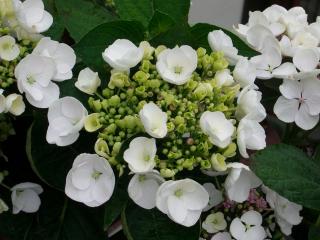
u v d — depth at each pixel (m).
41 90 0.28
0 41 0.28
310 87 0.32
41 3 0.30
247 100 0.27
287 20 0.35
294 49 0.33
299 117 0.33
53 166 0.29
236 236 0.30
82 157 0.25
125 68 0.27
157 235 0.27
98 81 0.28
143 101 0.26
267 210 0.31
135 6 0.34
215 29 0.31
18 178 0.32
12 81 0.28
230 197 0.27
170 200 0.26
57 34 0.33
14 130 0.31
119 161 0.26
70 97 0.27
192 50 0.28
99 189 0.26
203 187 0.26
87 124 0.26
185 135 0.27
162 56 0.28
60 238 0.30
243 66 0.29
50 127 0.27
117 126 0.27
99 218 0.30
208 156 0.27
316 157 0.33
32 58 0.27
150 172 0.25
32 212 0.31
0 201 0.29
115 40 0.30
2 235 0.31
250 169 0.28
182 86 0.27
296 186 0.29
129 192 0.25
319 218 0.32
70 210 0.31
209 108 0.27
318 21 0.37
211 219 0.30
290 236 0.35
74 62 0.29
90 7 0.34
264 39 0.33
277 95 0.35
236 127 0.28
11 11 0.29
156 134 0.25
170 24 0.31
